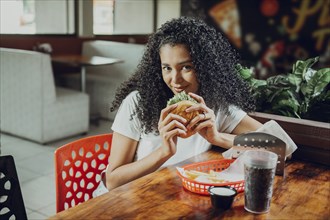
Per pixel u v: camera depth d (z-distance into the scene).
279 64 8.16
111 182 1.43
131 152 1.49
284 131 1.53
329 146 1.54
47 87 4.30
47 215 2.81
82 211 1.10
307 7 7.70
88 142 1.61
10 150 4.15
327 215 1.12
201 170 1.41
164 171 1.41
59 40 6.40
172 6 8.52
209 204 1.17
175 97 1.34
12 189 1.28
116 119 1.52
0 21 5.66
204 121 1.36
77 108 4.70
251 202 1.11
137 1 8.09
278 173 1.42
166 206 1.15
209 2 8.56
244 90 1.70
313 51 7.76
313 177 1.42
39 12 6.23
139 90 1.50
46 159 3.92
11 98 4.56
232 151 1.46
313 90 1.84
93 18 6.90
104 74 6.16
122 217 1.08
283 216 1.10
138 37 8.00
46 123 4.36
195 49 1.39
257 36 8.34
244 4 8.35
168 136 1.30
